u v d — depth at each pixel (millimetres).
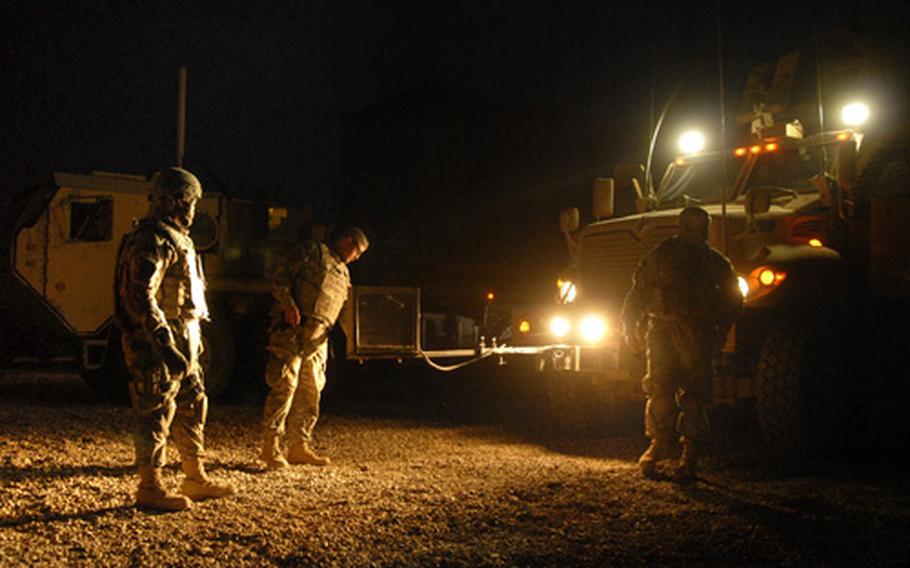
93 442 7082
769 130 8797
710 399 6027
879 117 7883
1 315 12375
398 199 16781
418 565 3844
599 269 8289
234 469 6047
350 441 7742
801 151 8547
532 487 5422
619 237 8141
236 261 12266
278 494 5191
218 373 11430
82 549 3941
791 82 8961
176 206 4918
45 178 11344
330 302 6359
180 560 3814
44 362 12688
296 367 6262
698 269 5812
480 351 7391
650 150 9516
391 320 6910
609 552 4105
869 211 7582
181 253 4863
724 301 5883
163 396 4730
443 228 16188
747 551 4141
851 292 7629
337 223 17859
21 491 4980
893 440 7688
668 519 4680
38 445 6777
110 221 11188
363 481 5672
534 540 4281
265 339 11945
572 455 7199
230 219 12281
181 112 10883
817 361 6867
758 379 6969
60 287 10961
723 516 4754
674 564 3959
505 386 13656
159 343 4621
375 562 3865
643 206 9406
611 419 9281
